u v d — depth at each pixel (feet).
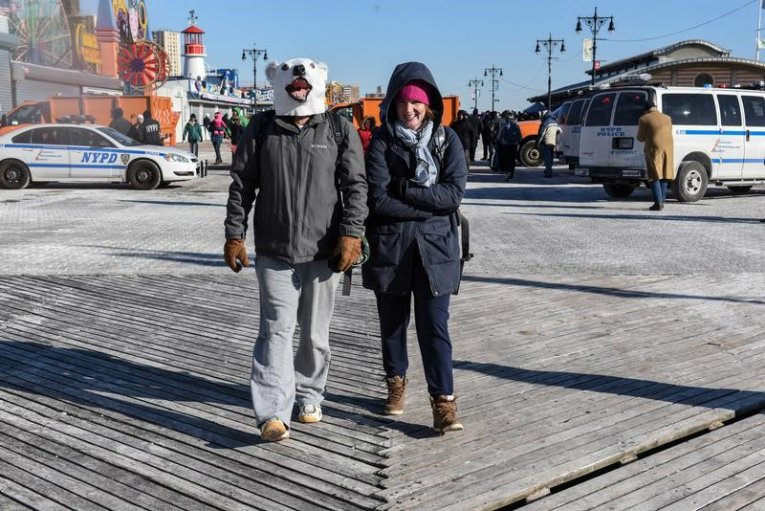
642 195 56.65
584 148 51.08
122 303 23.11
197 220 42.91
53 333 19.95
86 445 13.11
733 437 13.25
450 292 13.01
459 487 11.32
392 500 10.96
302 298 13.34
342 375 16.61
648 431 13.34
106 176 61.87
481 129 103.30
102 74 140.97
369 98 79.41
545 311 21.94
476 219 42.50
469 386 15.80
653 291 24.32
